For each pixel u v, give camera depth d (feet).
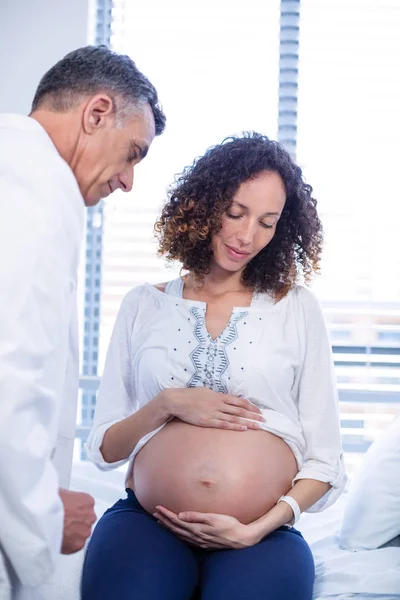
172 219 5.19
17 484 3.23
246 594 4.08
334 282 9.06
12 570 3.57
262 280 5.08
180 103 9.24
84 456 9.45
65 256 3.47
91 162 4.07
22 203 3.36
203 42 9.24
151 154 9.23
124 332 5.21
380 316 9.06
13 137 3.64
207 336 4.86
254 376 4.75
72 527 3.73
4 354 3.17
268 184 4.79
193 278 5.21
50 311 3.36
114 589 4.12
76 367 4.29
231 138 5.32
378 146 9.11
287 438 4.74
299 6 9.16
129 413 5.25
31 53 8.86
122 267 9.33
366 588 4.64
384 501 5.38
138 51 9.30
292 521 4.54
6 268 3.25
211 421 4.62
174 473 4.59
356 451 9.11
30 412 3.28
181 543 4.52
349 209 9.06
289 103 9.21
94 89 3.99
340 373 9.14
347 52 9.16
